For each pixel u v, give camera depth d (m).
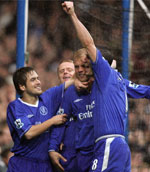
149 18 23.31
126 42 22.47
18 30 21.25
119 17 22.69
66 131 16.28
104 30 22.30
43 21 26.02
